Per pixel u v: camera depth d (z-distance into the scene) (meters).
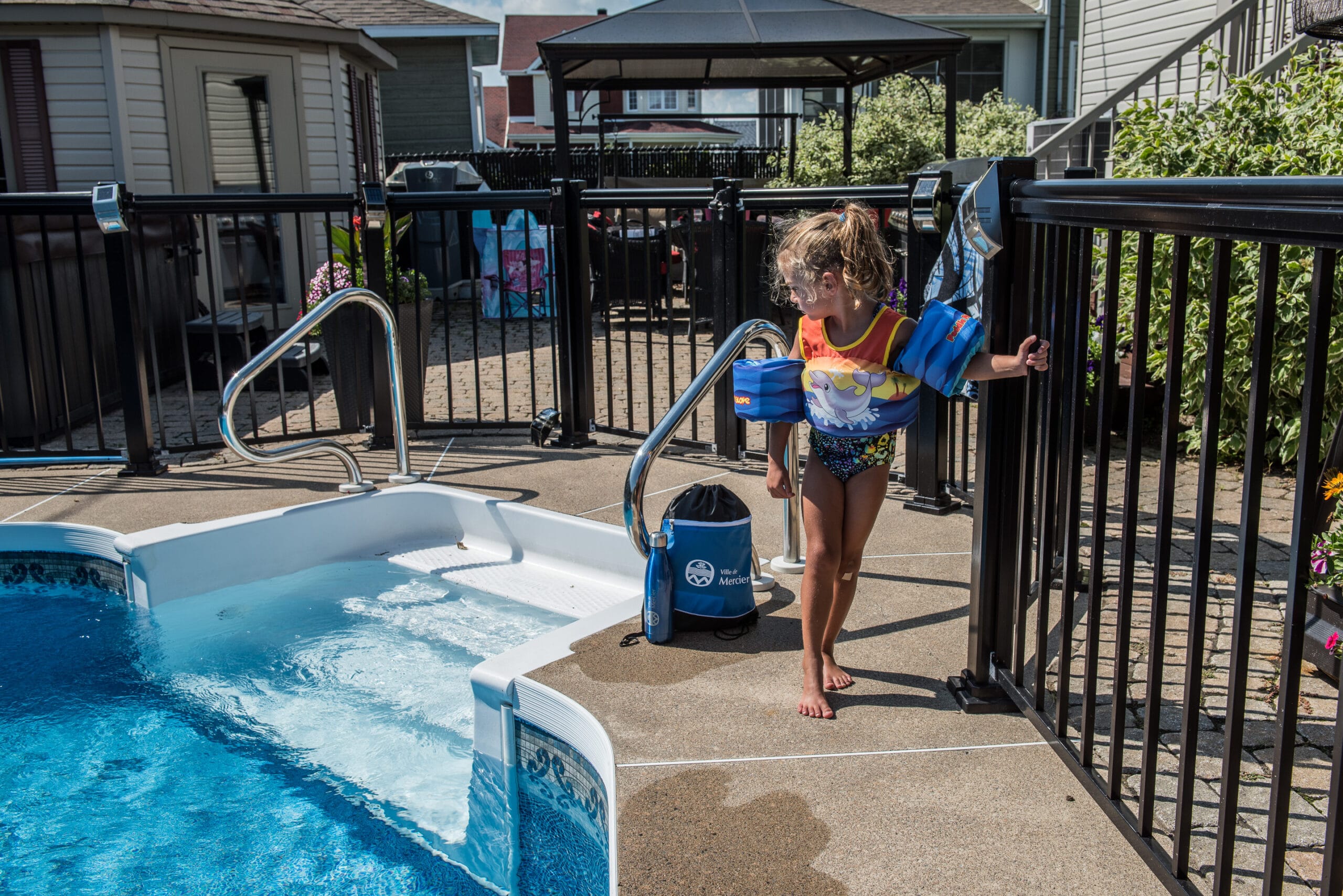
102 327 6.57
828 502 2.40
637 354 8.34
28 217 5.66
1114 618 3.00
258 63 9.64
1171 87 10.07
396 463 4.82
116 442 5.73
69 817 2.49
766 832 1.94
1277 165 4.62
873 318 2.31
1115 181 1.73
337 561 4.14
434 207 5.02
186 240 7.66
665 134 30.36
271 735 2.87
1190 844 1.79
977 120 14.80
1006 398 2.29
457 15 17.09
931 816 1.97
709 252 9.48
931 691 2.49
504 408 5.81
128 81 8.82
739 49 8.85
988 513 2.33
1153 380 4.98
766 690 2.52
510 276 11.27
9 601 3.85
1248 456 1.44
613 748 2.25
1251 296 4.40
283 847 2.38
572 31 9.04
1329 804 1.35
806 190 4.14
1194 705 1.63
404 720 2.93
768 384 2.43
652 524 3.79
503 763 2.64
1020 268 2.24
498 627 3.47
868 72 11.11
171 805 2.56
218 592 3.84
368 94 12.08
